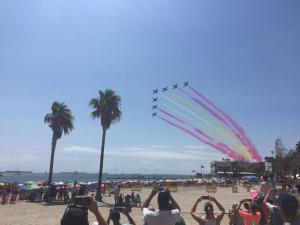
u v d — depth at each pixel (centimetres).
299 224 488
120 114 4875
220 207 841
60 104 5862
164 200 647
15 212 3086
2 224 2411
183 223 730
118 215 705
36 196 4362
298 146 10112
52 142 5859
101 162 4653
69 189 4922
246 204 1137
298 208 491
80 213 461
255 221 959
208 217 827
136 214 2878
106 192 5762
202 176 13600
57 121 5794
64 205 3775
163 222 638
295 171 8506
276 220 805
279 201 505
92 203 493
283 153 9412
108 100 4816
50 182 5747
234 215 1027
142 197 4831
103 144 4766
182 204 3803
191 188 7412
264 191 1232
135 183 7269
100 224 490
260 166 8481
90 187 6212
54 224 2419
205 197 858
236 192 5916
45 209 3350
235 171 13212
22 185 5238
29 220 2598
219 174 13475
